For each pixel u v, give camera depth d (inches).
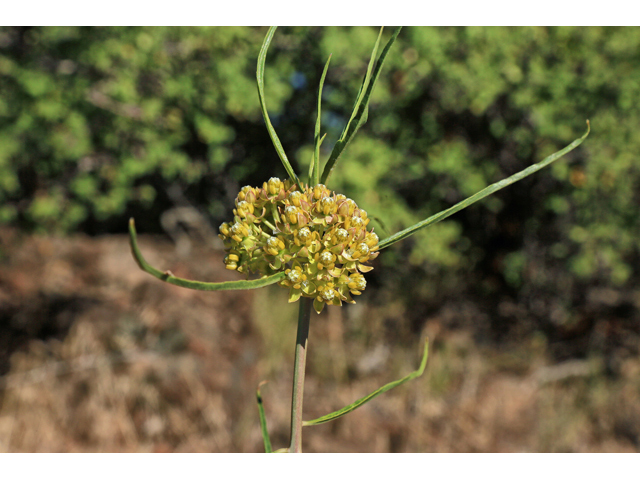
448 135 42.7
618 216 40.7
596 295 42.6
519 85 39.3
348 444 26.0
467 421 28.7
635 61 39.1
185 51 38.5
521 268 43.9
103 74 39.3
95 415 24.9
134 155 41.7
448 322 41.5
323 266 7.5
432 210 42.8
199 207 50.2
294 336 32.3
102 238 41.7
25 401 25.1
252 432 25.8
